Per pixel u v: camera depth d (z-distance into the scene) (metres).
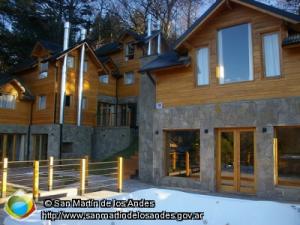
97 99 22.88
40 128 20.47
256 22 10.34
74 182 12.17
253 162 10.05
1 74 23.67
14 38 28.52
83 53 21.30
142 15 33.50
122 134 19.75
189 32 11.52
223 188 10.72
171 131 12.35
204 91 11.36
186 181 11.54
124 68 25.39
